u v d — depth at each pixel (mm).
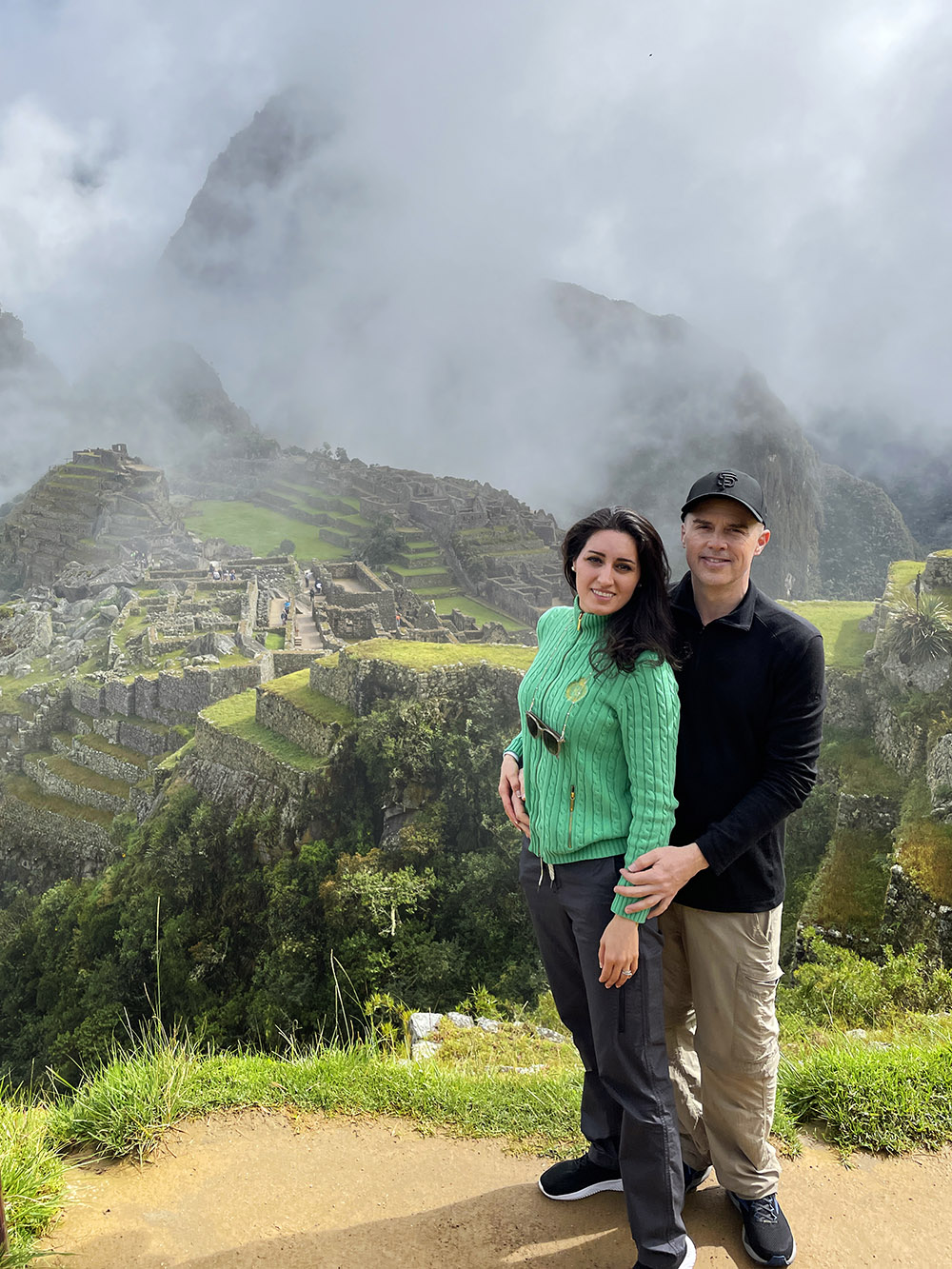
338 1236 4883
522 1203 5152
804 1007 12734
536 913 5020
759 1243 4688
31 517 135375
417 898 28500
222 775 38469
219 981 32312
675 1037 5477
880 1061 6223
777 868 4875
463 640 75125
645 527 4602
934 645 28984
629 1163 4566
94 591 85312
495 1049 9125
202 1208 5098
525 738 5078
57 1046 32812
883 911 23922
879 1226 4973
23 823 52844
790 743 4652
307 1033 26750
